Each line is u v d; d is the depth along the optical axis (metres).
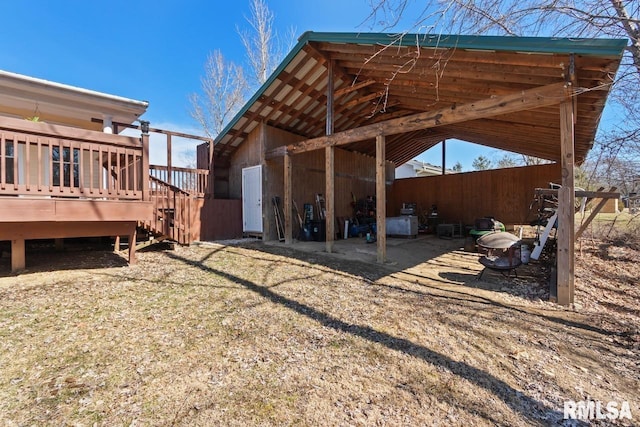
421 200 12.99
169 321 3.17
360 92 7.91
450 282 5.00
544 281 5.08
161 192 6.92
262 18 15.96
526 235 9.80
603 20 3.82
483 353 2.72
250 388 2.15
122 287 4.12
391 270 5.67
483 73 4.89
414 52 4.76
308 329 3.10
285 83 7.24
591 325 3.39
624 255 7.77
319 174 10.30
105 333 2.87
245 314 3.41
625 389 2.28
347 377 2.31
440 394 2.15
